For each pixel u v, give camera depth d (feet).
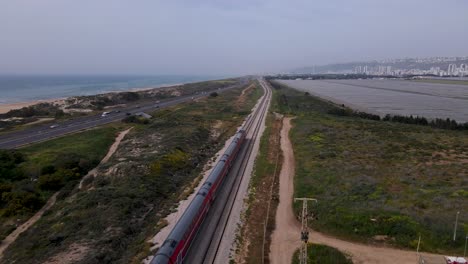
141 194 131.13
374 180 143.74
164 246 79.77
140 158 173.37
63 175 156.87
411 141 220.02
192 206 102.68
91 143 213.25
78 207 120.98
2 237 109.50
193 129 255.91
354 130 258.98
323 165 168.25
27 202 130.41
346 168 161.27
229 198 133.69
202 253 93.45
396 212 110.73
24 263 89.81
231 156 169.17
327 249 95.61
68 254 90.22
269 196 136.56
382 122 309.63
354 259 91.30
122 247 95.96
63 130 256.32
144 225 110.83
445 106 510.99
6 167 160.66
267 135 254.68
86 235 101.30
